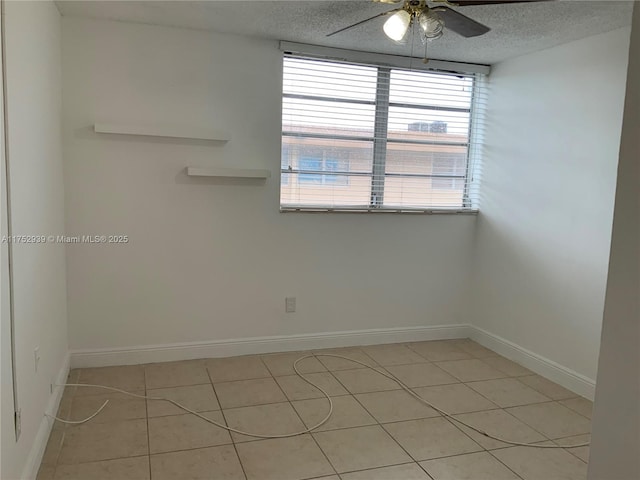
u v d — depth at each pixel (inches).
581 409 115.8
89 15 118.5
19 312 74.5
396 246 155.9
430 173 159.2
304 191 146.9
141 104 126.9
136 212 129.8
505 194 150.1
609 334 49.7
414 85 153.5
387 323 158.4
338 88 146.0
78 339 129.5
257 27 125.1
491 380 131.8
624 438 48.5
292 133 143.2
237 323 142.7
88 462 88.0
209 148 133.6
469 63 154.1
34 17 89.0
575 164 125.7
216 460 90.1
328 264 149.5
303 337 149.9
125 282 131.3
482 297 161.0
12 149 71.5
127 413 106.3
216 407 110.7
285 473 86.9
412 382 128.9
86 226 126.4
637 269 46.8
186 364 135.4
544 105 135.3
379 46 138.3
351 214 149.6
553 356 132.9
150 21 122.6
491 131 155.8
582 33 119.3
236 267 140.4
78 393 115.2
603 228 118.2
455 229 161.5
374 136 151.5
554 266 132.6
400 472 88.6
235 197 137.6
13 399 70.7
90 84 122.6
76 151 123.2
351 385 125.5
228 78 133.0
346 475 87.0
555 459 94.2
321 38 132.5
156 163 129.7
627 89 46.9
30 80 85.0
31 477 79.6
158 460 89.4
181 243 134.6
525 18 110.0
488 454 95.3
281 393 119.3
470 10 105.6
